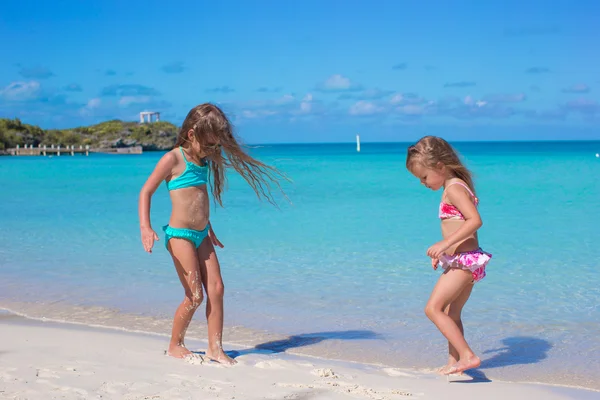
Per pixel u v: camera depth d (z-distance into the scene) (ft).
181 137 14.28
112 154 282.56
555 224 37.93
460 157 13.39
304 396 11.50
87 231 36.35
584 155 196.13
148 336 16.35
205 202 14.35
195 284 13.99
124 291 21.75
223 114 14.23
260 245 30.96
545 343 15.92
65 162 166.61
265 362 13.73
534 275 23.88
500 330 17.07
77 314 18.81
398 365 14.34
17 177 93.76
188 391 11.55
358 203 51.93
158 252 29.48
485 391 12.19
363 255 28.14
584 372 13.75
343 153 283.79
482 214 43.19
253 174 15.30
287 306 19.67
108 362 13.39
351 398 11.47
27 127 297.33
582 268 25.04
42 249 30.27
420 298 20.52
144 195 13.62
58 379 12.01
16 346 14.58
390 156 216.74
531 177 83.05
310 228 37.01
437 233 34.65
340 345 15.83
